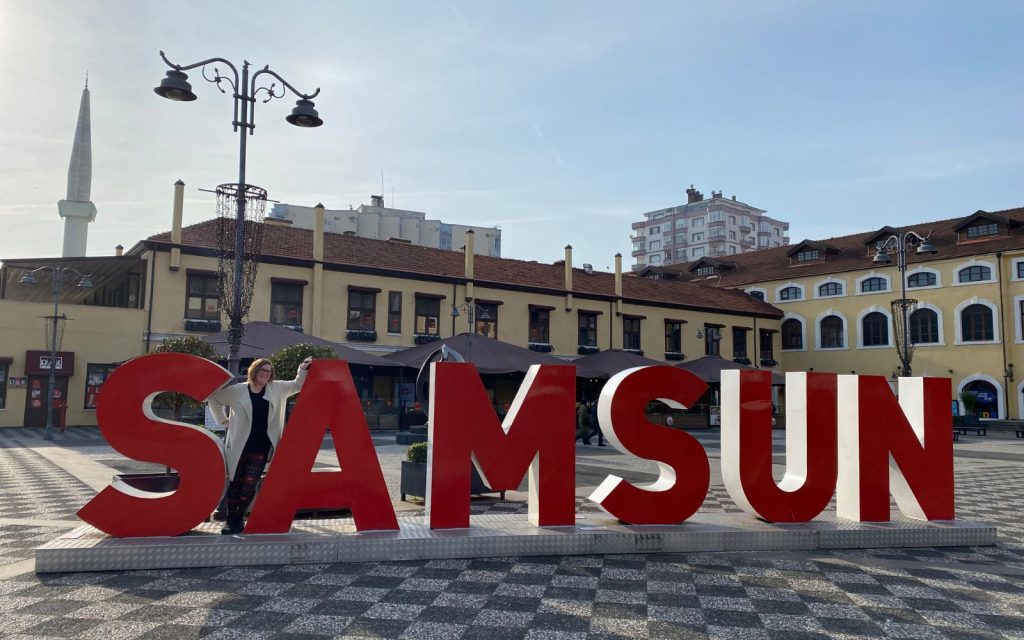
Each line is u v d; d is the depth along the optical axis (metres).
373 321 26.83
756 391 6.82
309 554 5.59
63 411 20.92
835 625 4.42
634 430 6.50
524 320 30.73
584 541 6.10
